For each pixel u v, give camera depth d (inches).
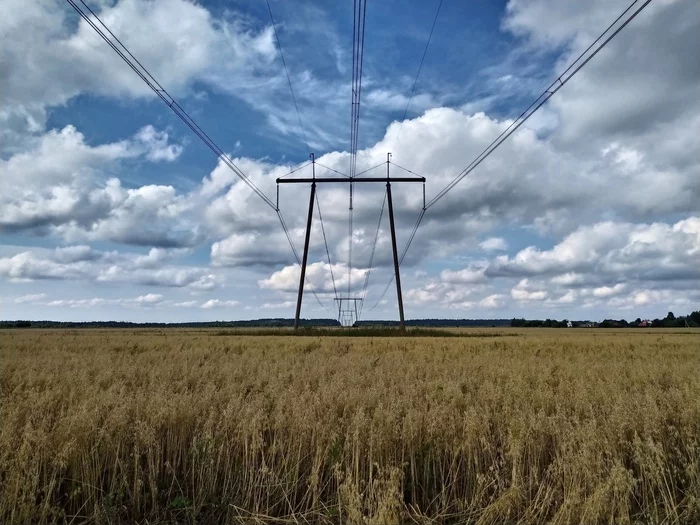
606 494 220.7
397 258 2030.0
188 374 571.5
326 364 658.8
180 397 342.6
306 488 261.0
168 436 283.9
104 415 317.7
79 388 421.7
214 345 1248.8
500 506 230.4
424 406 329.1
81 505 251.1
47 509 230.8
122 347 1120.8
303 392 387.9
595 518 212.4
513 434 278.4
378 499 221.6
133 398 355.9
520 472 249.0
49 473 259.4
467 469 263.4
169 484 268.1
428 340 1686.8
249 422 287.6
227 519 239.8
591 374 568.4
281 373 526.9
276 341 1478.8
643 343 1505.9
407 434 276.8
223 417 306.0
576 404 364.2
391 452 272.2
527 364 689.6
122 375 561.0
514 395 398.6
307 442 281.1
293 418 300.8
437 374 561.6
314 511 236.7
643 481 249.9
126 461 267.4
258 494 251.1
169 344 1266.0
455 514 239.9
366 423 283.7
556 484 245.4
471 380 494.3
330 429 284.4
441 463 274.5
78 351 994.7
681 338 2039.9
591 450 257.3
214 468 268.7
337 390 378.6
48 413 330.0
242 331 3019.2
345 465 257.1
